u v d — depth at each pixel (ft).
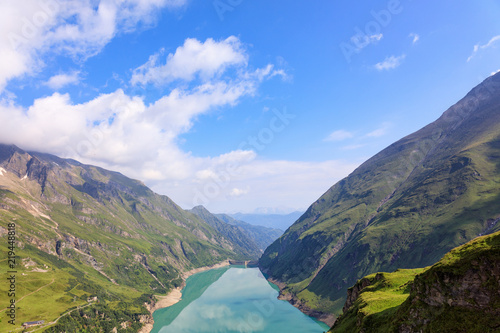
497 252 179.83
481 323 171.32
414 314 205.87
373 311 275.18
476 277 183.52
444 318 187.83
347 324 310.86
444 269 198.18
